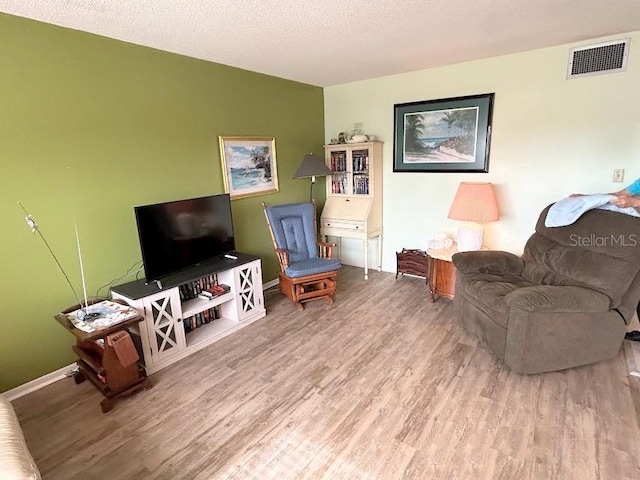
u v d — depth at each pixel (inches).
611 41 106.7
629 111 108.7
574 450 65.7
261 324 121.1
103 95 95.0
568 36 106.3
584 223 95.3
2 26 77.2
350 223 160.9
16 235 83.7
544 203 127.4
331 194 171.9
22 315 86.3
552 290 84.1
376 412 77.4
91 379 85.0
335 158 167.9
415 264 155.7
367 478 61.6
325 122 177.3
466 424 73.0
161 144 109.9
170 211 101.4
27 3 72.5
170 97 110.7
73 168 91.4
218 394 85.5
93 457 68.1
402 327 115.7
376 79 156.3
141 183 106.2
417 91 146.7
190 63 114.9
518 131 127.9
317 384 88.0
